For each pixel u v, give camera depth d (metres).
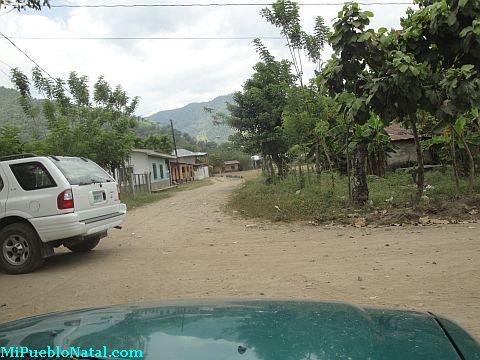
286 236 9.19
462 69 9.22
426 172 18.48
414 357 1.61
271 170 23.69
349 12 9.73
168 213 15.16
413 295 5.06
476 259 6.41
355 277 5.88
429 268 6.10
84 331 1.83
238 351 1.56
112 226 8.22
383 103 9.84
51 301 5.58
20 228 7.17
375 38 9.75
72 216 7.10
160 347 1.59
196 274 6.48
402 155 21.48
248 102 22.52
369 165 19.42
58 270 7.27
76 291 5.95
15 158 7.78
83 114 20.06
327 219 10.70
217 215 13.35
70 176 7.43
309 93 15.39
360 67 10.17
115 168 22.73
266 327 1.82
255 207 13.61
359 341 1.71
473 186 12.54
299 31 15.28
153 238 9.93
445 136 13.30
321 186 15.60
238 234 9.78
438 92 9.80
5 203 7.23
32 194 7.19
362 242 8.07
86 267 7.34
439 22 9.57
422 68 9.52
